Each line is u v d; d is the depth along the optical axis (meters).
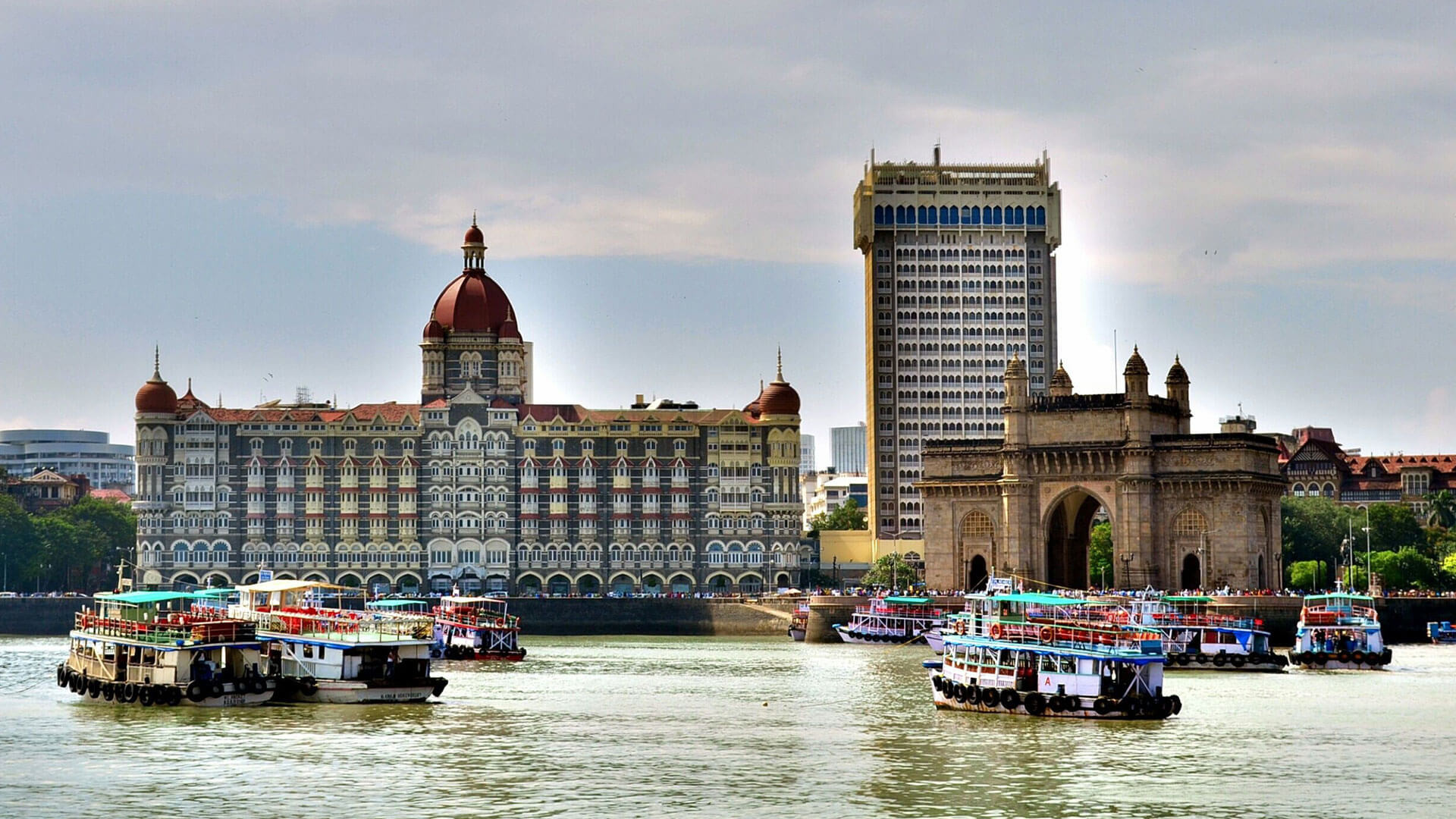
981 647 150.62
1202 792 112.38
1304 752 127.50
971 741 132.75
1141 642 147.88
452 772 118.81
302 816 104.75
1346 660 198.75
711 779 116.56
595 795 110.69
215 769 119.38
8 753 125.56
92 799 109.69
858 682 183.50
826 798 110.25
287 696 154.62
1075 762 122.88
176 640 151.25
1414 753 127.44
